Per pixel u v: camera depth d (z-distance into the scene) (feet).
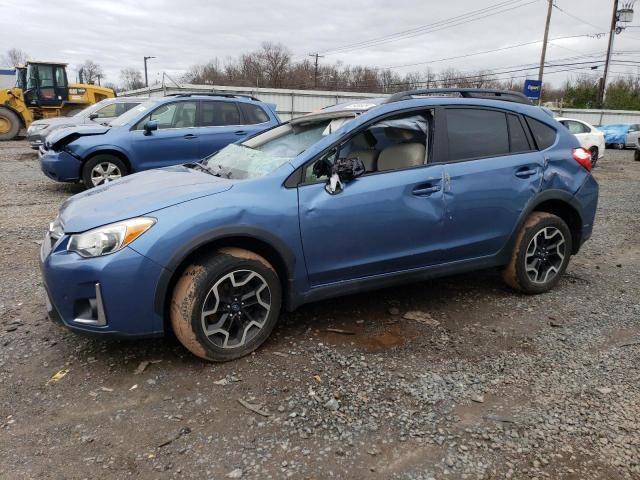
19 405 9.16
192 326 10.10
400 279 12.58
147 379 10.03
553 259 14.92
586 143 54.29
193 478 7.50
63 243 9.96
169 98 29.53
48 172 28.32
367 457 8.02
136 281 9.58
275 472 7.65
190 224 9.89
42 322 12.46
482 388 9.98
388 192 11.82
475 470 7.77
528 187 13.82
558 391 9.89
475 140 13.39
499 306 14.03
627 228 24.11
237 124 31.01
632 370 10.69
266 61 226.99
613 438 8.50
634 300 14.62
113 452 8.01
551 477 7.64
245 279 10.56
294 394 9.62
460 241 13.07
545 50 108.06
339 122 12.66
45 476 7.48
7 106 68.03
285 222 10.76
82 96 72.64
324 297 11.74
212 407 9.18
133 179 12.46
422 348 11.54
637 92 164.76
